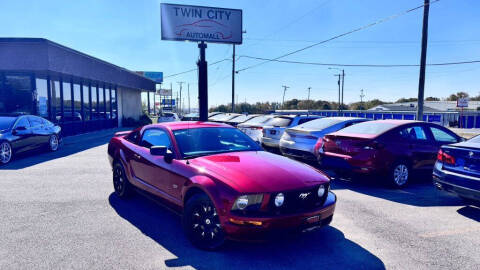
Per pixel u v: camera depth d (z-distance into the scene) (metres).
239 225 3.25
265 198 3.28
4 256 3.39
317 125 8.72
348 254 3.58
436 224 4.54
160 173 4.43
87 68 17.83
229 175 3.55
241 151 4.61
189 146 4.46
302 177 3.68
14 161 9.38
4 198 5.54
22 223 4.36
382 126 6.93
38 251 3.52
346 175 7.75
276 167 3.87
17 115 10.03
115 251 3.56
